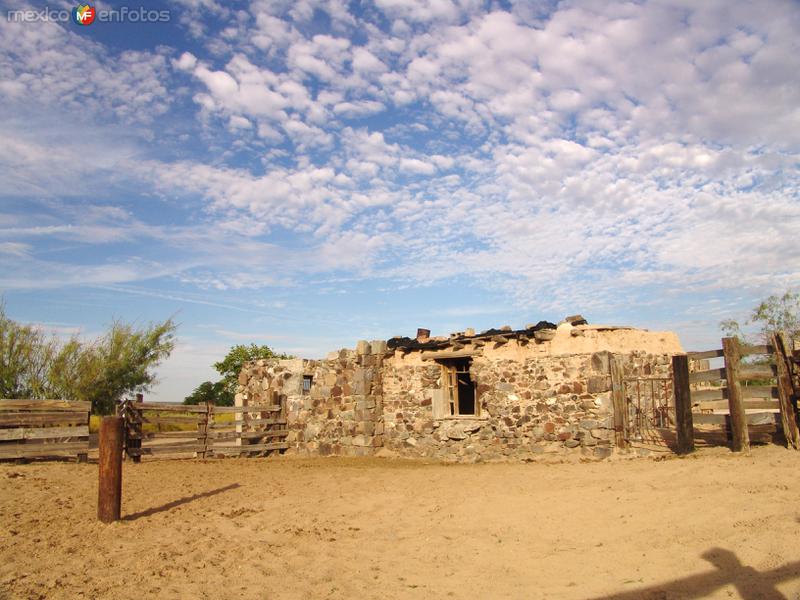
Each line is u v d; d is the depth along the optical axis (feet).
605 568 17.03
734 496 21.16
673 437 35.40
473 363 44.91
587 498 24.29
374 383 49.85
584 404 38.96
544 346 41.57
